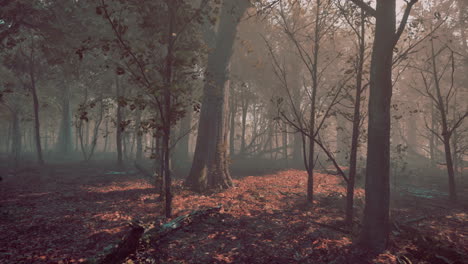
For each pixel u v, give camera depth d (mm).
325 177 16578
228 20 12758
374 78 5691
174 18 7090
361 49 7523
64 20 16547
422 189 13695
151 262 4930
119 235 6246
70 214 7973
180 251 5469
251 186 13477
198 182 12109
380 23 5637
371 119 5727
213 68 12867
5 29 15594
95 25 16422
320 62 22578
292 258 5262
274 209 8898
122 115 22906
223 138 12977
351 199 7402
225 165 12961
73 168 20672
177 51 6789
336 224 7395
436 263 5035
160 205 9016
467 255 5355
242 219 7715
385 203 5594
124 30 6371
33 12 15461
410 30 8195
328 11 8961
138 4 7082
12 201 9602
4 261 4812
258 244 5926
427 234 6688
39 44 19484
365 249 5613
